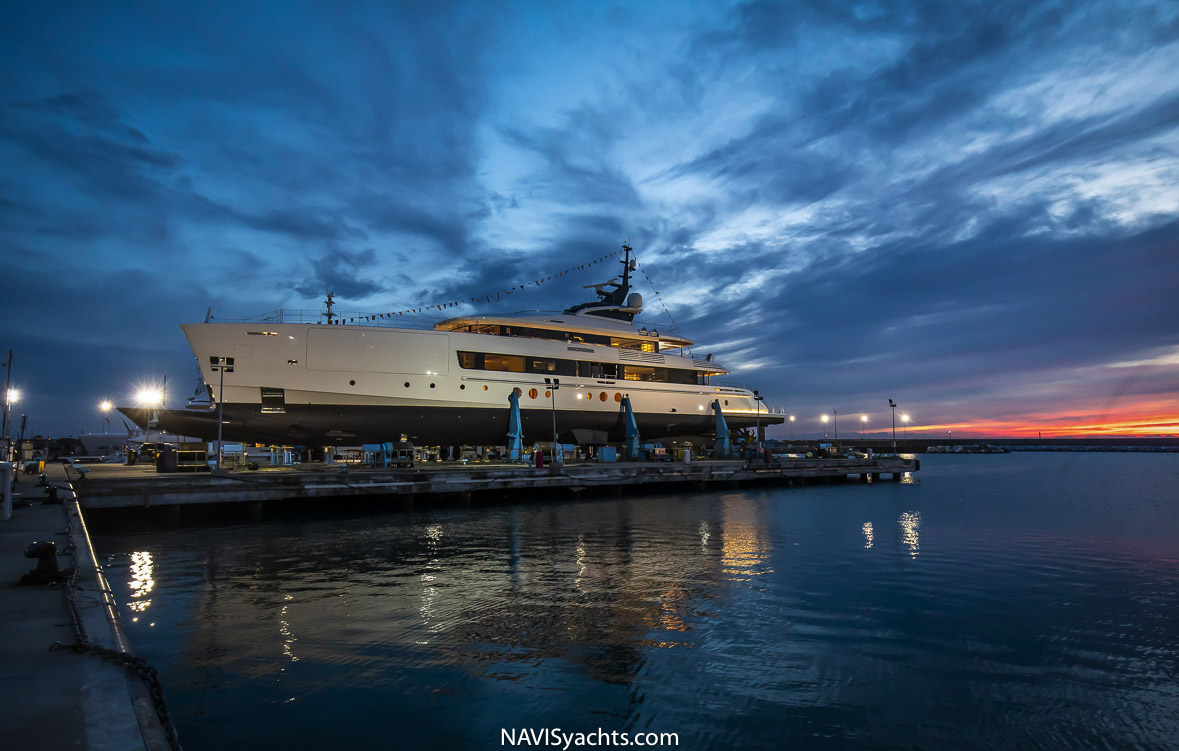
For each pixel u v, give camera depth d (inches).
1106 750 321.4
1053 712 360.8
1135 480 2810.0
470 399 1758.1
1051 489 2175.2
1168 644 474.3
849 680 399.5
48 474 1353.3
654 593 600.4
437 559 755.4
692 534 978.7
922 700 373.1
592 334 2160.4
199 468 1416.1
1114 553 857.5
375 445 1606.8
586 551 817.5
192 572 674.8
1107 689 392.8
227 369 1481.3
